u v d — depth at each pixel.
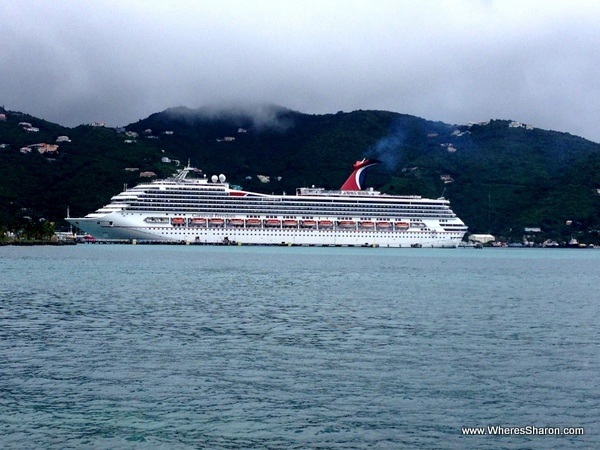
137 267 168.00
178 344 64.38
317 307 92.94
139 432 40.44
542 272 183.75
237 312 86.62
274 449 38.28
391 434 40.50
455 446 39.00
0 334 68.44
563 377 52.78
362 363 57.12
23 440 39.16
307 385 49.97
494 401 46.47
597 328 76.50
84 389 48.38
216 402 45.78
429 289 123.00
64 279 131.00
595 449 38.78
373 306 94.88
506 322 80.88
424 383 50.78
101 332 70.25
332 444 39.03
